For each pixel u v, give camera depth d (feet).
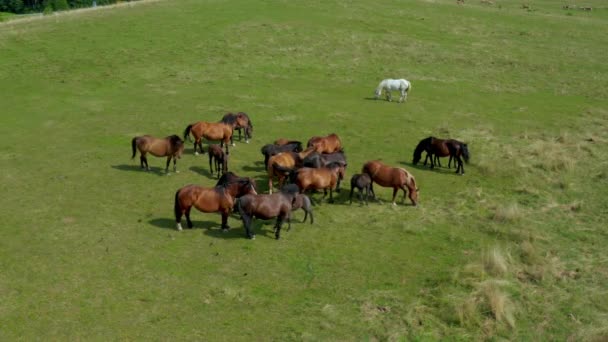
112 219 49.24
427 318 35.81
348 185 59.82
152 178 59.82
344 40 138.62
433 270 42.16
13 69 107.04
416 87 110.01
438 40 145.48
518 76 121.19
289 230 48.06
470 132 82.07
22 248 43.52
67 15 152.35
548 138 79.97
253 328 34.42
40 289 37.88
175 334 33.63
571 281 40.88
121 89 99.76
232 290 38.11
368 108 93.76
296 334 33.91
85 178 59.26
